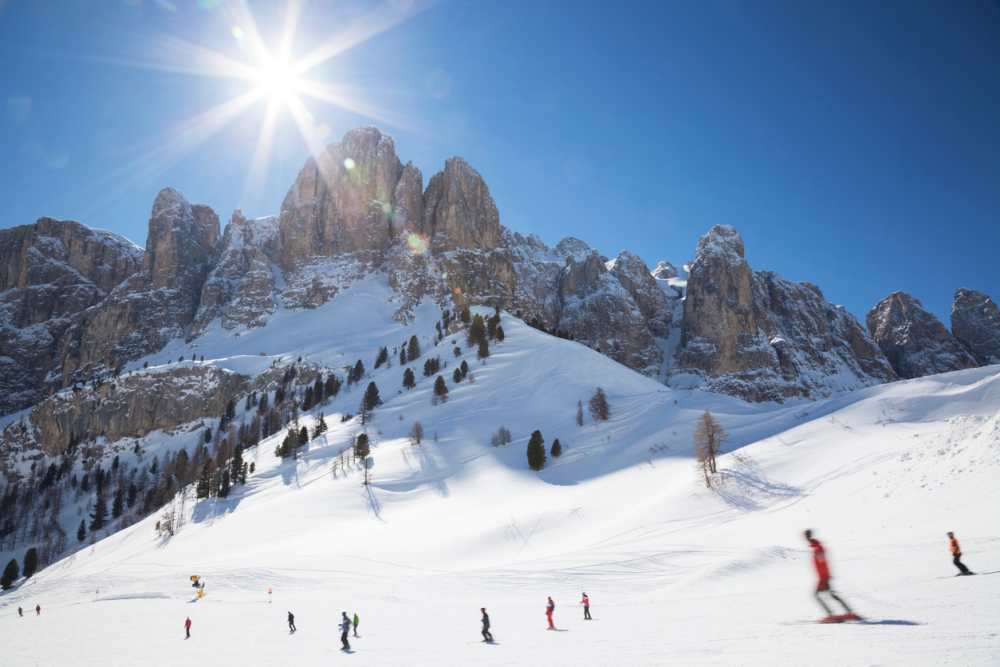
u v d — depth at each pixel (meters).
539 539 77.75
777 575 38.47
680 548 57.78
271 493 122.31
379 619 40.41
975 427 54.69
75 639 40.16
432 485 114.12
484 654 22.78
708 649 16.47
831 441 88.12
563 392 176.25
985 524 34.72
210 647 33.72
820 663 12.62
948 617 15.55
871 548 37.22
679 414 138.88
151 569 81.75
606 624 28.48
